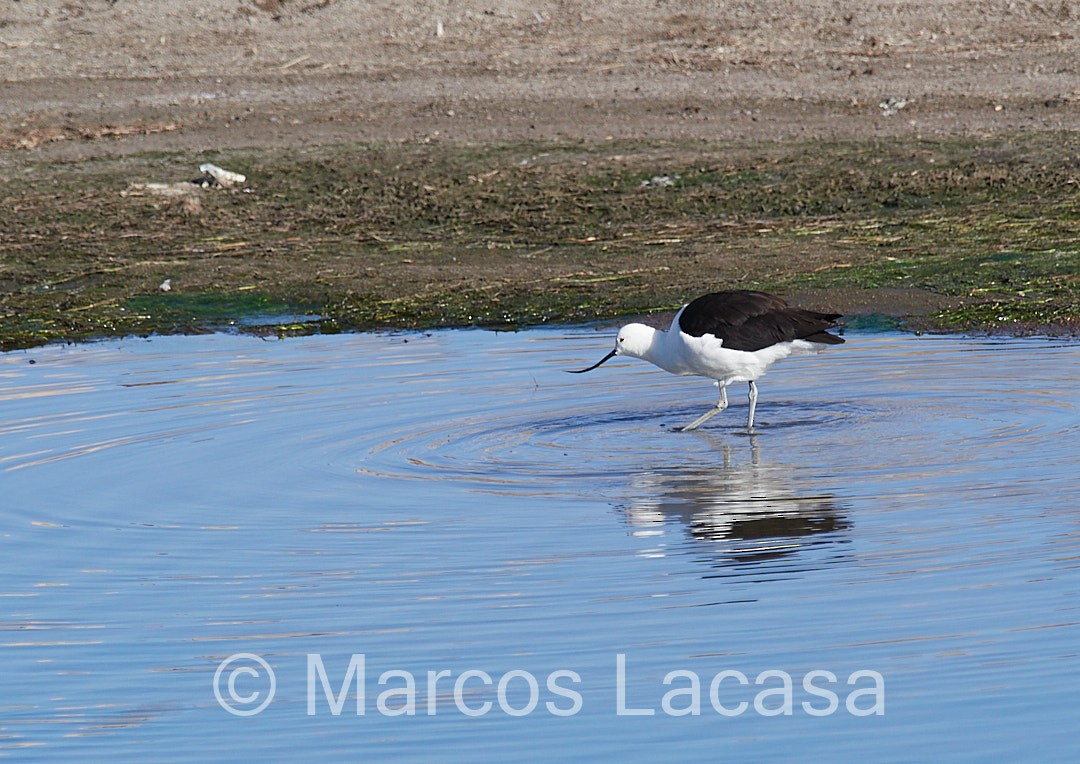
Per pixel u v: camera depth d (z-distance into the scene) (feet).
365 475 43.14
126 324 67.62
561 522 38.73
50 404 52.39
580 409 50.01
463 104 111.75
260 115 110.32
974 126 98.73
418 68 122.62
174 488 42.37
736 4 134.10
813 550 35.91
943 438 44.86
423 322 66.39
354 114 109.60
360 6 135.54
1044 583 33.09
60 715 29.19
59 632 32.73
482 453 45.14
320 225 83.30
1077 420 46.03
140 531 38.88
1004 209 79.00
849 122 102.01
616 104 110.11
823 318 46.70
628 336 49.03
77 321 68.03
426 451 45.44
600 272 72.18
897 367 54.24
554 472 43.11
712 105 108.78
